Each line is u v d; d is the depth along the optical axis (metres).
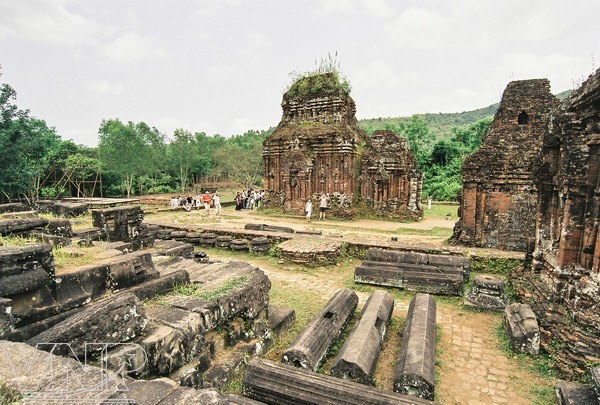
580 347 5.49
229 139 109.19
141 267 6.18
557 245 7.66
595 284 6.06
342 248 13.31
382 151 25.23
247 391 4.88
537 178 8.38
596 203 6.40
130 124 56.94
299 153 24.64
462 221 14.28
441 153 45.75
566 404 4.52
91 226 11.15
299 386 4.61
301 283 10.51
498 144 13.52
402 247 12.55
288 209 25.64
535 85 14.21
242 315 6.18
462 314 8.14
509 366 5.96
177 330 4.69
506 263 10.93
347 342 5.83
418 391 4.88
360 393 4.43
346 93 26.58
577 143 6.70
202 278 7.02
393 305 7.93
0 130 23.56
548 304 6.81
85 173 38.12
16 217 9.17
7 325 3.89
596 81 5.89
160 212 28.50
